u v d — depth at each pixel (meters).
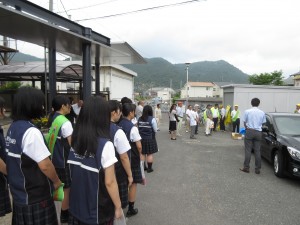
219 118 16.14
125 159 3.04
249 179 6.13
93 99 2.13
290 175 5.87
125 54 9.95
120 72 25.19
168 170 6.79
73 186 2.12
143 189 5.32
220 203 4.66
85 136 2.04
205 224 3.86
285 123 7.21
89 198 2.03
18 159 2.17
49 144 3.47
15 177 2.21
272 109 15.56
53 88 8.47
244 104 15.45
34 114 2.29
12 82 18.09
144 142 6.27
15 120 2.27
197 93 83.94
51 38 6.88
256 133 6.53
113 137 2.96
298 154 5.71
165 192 5.17
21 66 12.20
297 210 4.42
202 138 12.92
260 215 4.20
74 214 2.11
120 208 2.13
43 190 2.28
